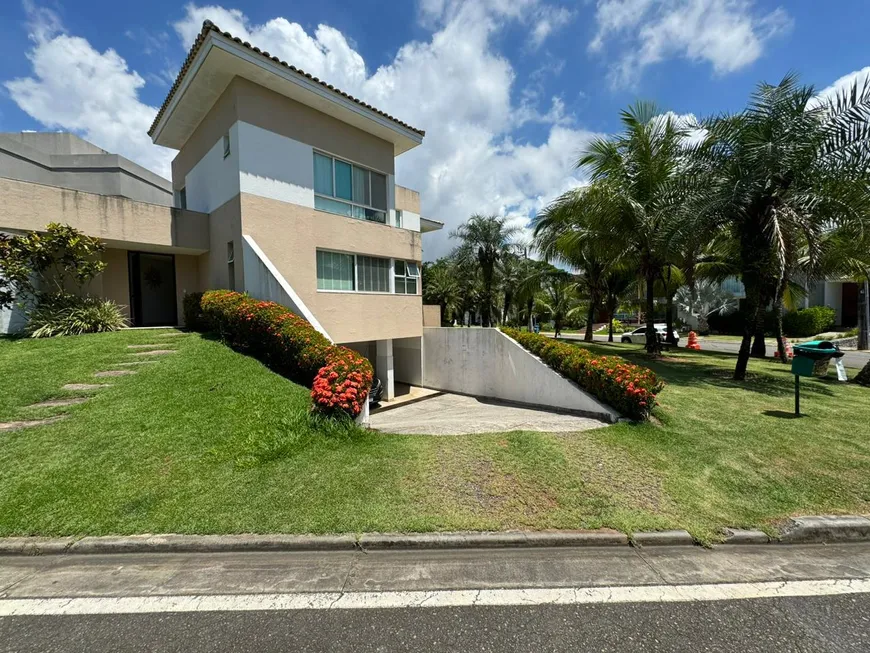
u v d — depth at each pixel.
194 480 3.74
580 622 2.30
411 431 5.45
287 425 4.77
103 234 9.45
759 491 3.83
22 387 5.70
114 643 2.14
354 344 13.42
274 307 7.52
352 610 2.39
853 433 5.34
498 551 3.02
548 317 37.47
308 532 3.10
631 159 12.49
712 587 2.62
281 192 9.59
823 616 2.36
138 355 7.44
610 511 3.46
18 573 2.72
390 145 12.48
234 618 2.32
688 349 17.27
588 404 7.21
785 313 26.45
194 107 10.52
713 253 15.76
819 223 8.44
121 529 3.09
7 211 8.34
